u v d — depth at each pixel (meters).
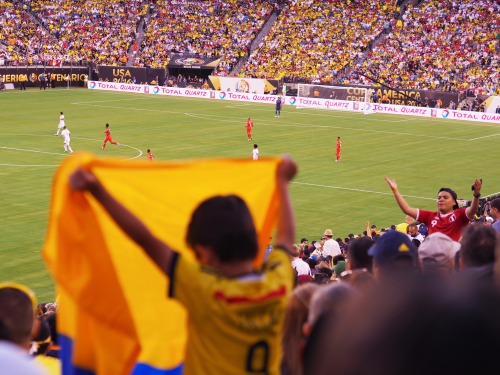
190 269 4.53
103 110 98.19
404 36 121.44
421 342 1.95
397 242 6.19
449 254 7.74
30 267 36.62
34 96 110.00
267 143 76.12
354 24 125.38
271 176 6.14
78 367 5.68
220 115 96.12
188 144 74.88
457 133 86.19
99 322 5.50
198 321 4.55
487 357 1.96
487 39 117.44
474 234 6.39
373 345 1.96
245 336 4.51
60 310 5.63
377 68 117.25
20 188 53.59
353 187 57.22
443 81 112.12
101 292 5.38
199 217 4.61
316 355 2.10
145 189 5.90
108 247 5.30
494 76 111.06
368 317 2.00
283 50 124.69
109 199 4.57
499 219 16.95
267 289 4.58
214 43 127.81
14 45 125.31
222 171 5.99
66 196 4.97
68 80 123.00
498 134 86.25
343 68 119.38
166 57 126.69
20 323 4.91
